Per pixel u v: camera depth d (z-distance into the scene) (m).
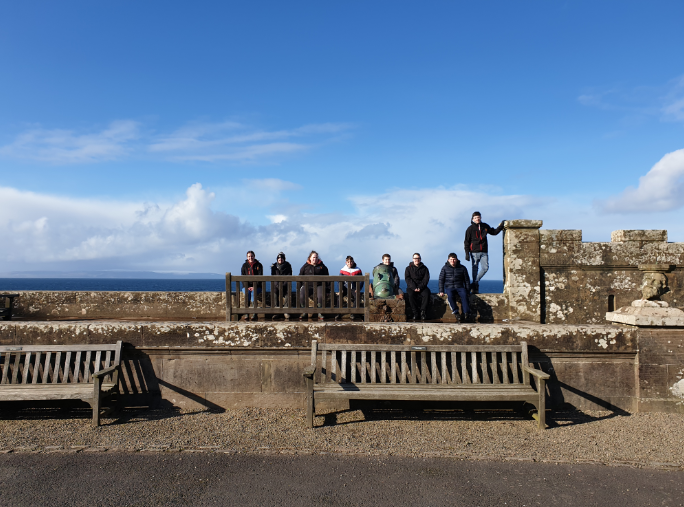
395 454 4.75
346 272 9.20
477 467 4.46
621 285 9.09
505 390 5.94
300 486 4.01
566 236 9.11
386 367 6.63
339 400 6.59
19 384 6.10
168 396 6.60
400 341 6.55
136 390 6.58
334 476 4.22
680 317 6.34
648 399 6.45
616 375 6.55
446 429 5.70
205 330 6.54
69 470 4.31
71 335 6.52
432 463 4.54
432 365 6.30
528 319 8.99
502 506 3.71
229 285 7.49
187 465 4.44
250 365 6.62
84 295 10.59
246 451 4.80
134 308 10.62
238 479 4.14
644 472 4.39
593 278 9.11
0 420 5.92
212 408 6.59
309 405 5.71
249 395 6.61
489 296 9.13
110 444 4.97
